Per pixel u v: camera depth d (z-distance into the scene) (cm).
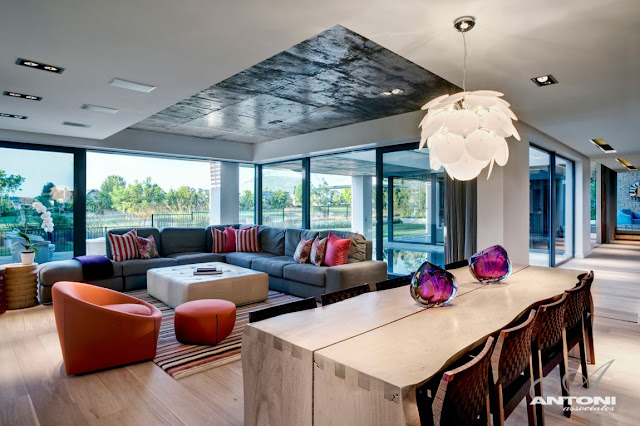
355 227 705
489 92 211
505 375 165
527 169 548
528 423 219
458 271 338
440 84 412
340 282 472
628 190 1418
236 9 209
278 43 253
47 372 290
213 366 302
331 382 146
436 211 570
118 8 207
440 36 248
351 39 297
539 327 199
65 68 295
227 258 662
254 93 445
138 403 245
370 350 156
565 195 882
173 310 453
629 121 509
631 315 436
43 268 487
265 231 697
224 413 234
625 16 222
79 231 619
